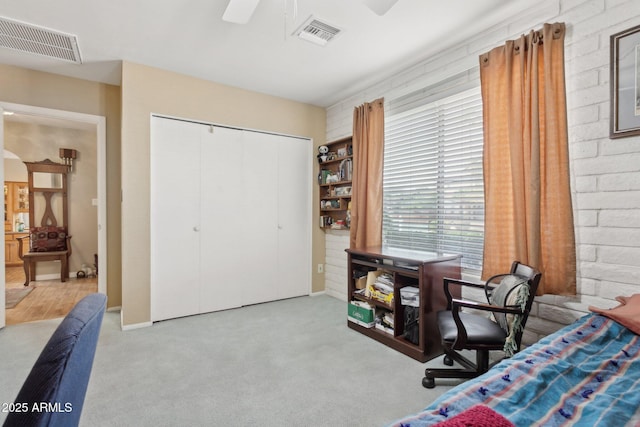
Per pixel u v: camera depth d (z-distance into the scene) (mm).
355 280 3053
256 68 3117
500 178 2258
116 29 2420
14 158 6133
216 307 3504
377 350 2492
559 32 1965
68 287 4555
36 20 2289
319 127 4273
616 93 1778
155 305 3150
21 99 3035
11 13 2201
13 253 6082
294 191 4090
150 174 3078
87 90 3357
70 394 639
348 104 3922
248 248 3730
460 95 2668
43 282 4875
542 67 2055
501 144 2254
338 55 2855
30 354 2404
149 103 3064
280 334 2826
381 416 1695
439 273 2396
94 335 749
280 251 3979
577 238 1944
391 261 2730
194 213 3369
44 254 4781
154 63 3008
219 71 3189
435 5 2141
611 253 1811
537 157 2006
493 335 1802
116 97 3510
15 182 6160
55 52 2768
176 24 2361
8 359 2320
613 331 1417
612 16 1806
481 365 1931
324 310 3541
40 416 542
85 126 5082
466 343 1770
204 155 3428
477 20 2318
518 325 1731
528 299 1712
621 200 1774
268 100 3828
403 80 3174
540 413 896
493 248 2275
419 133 3088
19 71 3029
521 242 2088
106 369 2186
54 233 5023
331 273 4230
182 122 3295
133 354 2422
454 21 2328
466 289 2619
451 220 2775
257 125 3744
